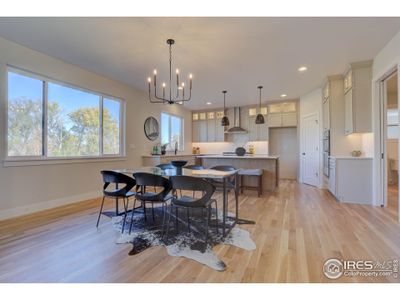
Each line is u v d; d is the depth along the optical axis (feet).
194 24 8.91
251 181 16.96
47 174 12.04
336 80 15.35
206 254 6.94
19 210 10.80
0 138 10.11
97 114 15.25
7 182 10.36
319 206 12.55
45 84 12.05
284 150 24.48
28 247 7.43
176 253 7.02
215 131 27.22
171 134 24.39
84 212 11.41
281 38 10.05
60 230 8.95
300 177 21.72
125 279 5.66
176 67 13.60
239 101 23.43
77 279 5.66
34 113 11.62
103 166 15.42
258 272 5.94
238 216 10.75
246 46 10.83
